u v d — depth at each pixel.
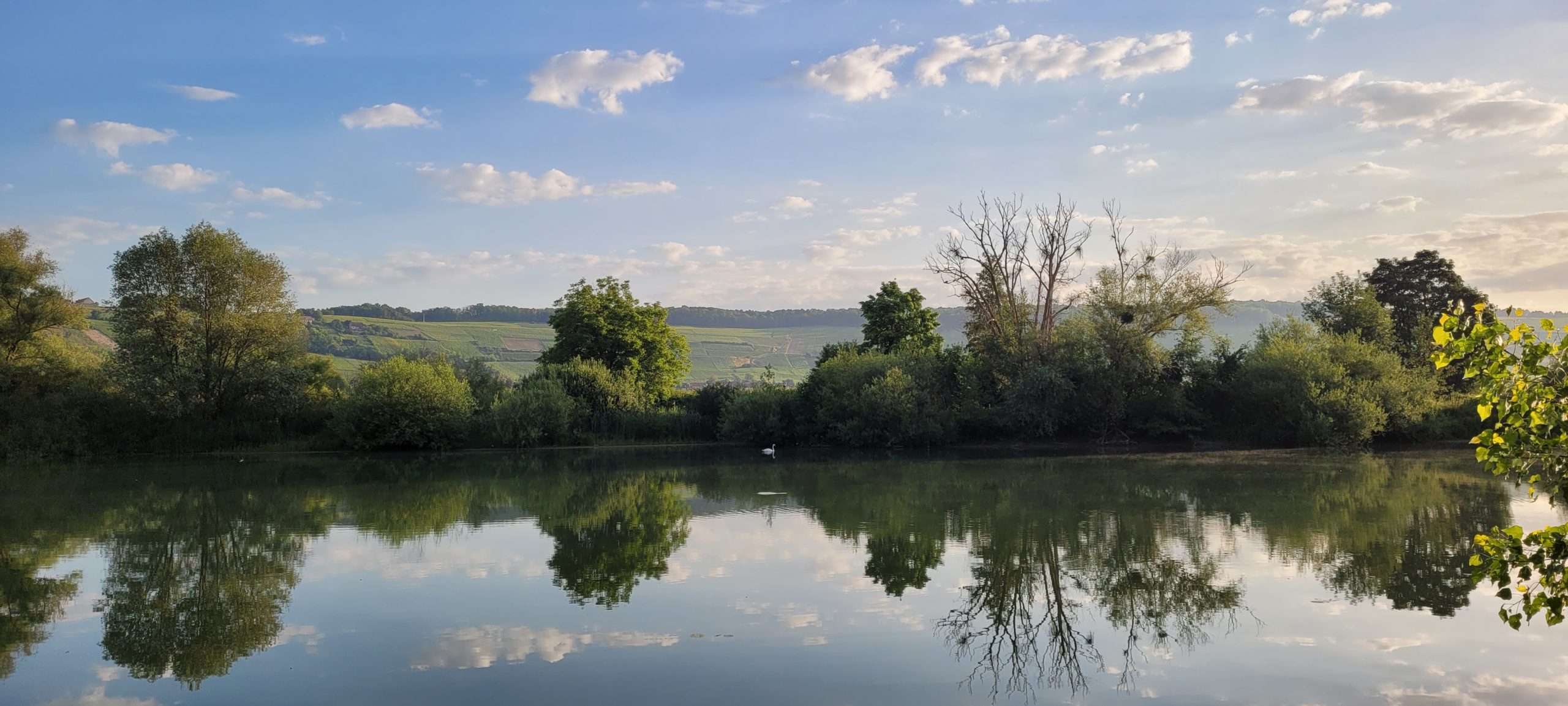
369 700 10.36
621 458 43.81
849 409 48.03
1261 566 16.81
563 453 47.44
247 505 26.88
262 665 11.65
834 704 10.23
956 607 14.29
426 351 56.66
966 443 48.66
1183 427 46.41
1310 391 43.00
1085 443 47.38
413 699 10.38
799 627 13.23
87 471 37.81
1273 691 10.50
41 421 42.69
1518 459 5.61
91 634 13.16
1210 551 18.27
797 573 16.80
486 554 18.80
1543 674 10.84
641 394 55.84
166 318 45.44
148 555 18.97
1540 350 5.52
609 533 21.22
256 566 17.78
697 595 15.07
